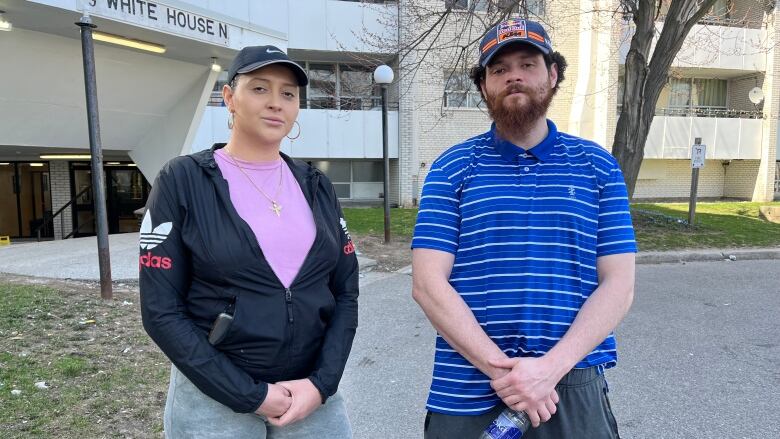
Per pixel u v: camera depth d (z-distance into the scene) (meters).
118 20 8.12
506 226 2.10
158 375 4.16
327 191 2.41
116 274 7.38
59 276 7.28
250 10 14.84
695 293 7.60
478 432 2.12
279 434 2.21
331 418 2.30
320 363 2.16
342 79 18.39
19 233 16.47
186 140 12.07
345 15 16.59
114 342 4.79
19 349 4.41
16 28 8.39
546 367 1.91
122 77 10.45
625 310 2.05
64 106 10.20
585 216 2.12
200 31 9.46
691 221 13.00
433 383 2.25
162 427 3.39
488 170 2.17
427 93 17.53
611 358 2.19
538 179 2.12
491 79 2.21
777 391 4.20
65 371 4.04
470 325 2.03
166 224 1.96
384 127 10.96
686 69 20.30
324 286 2.23
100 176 6.10
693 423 3.68
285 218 2.15
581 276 2.10
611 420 2.19
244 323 1.98
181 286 1.99
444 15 10.91
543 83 2.17
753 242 11.45
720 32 19.33
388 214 11.12
